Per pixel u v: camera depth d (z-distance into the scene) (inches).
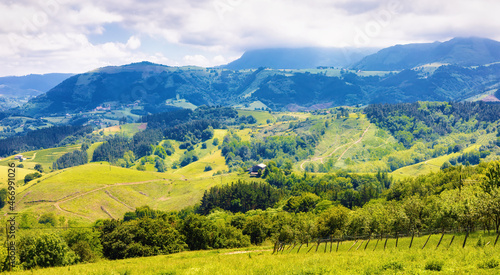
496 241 1684.3
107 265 2485.2
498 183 3038.9
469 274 1190.3
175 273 1617.9
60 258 2787.9
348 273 1330.0
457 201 2687.0
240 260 1937.7
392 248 2034.9
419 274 1240.8
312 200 7313.0
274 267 1560.0
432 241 2140.7
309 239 3201.3
